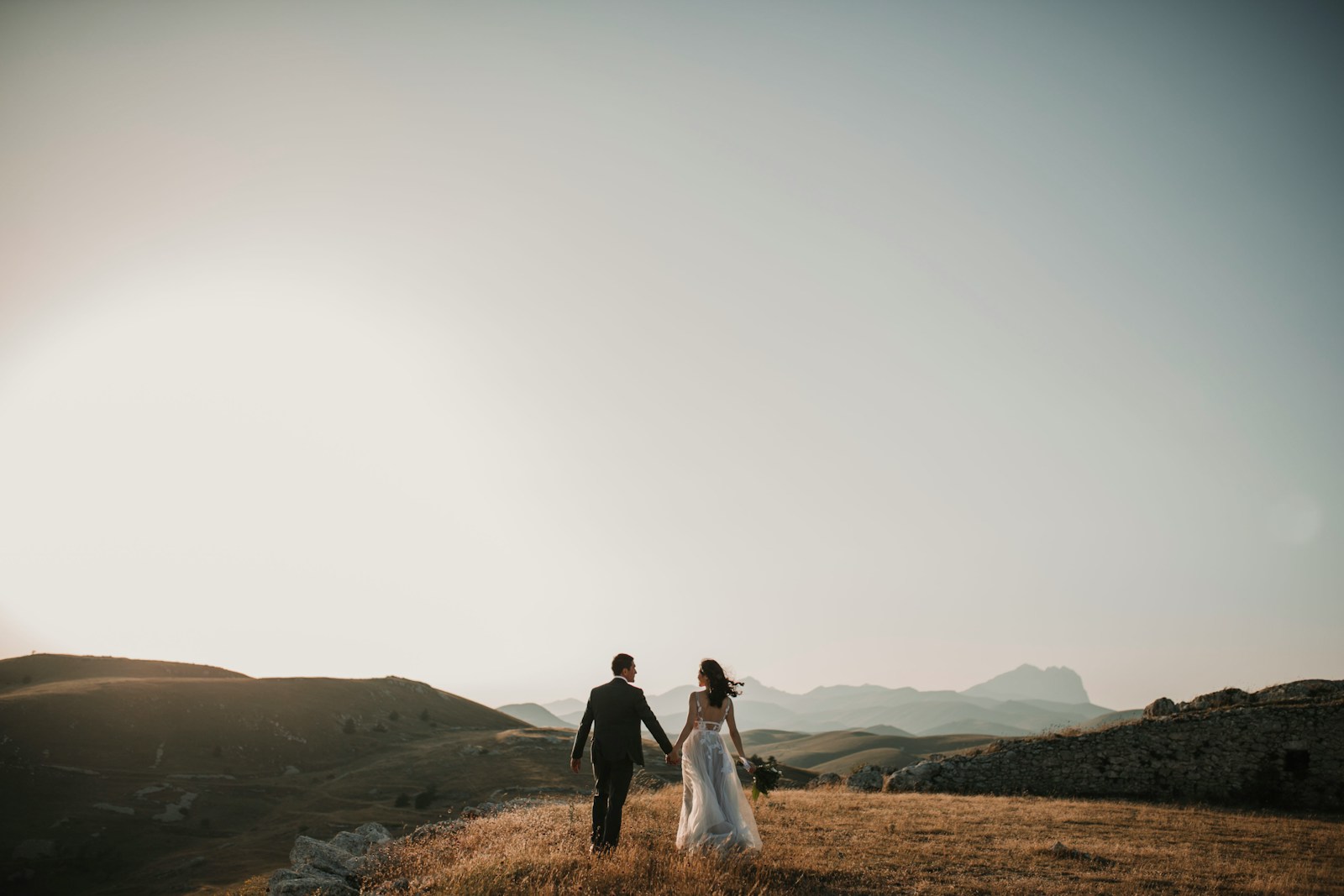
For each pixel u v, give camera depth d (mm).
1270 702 23031
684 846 9906
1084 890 9125
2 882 66812
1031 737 24828
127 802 86125
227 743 109750
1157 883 9727
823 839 12531
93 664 137750
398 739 131625
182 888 62812
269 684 135000
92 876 69750
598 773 10266
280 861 68875
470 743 117250
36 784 85750
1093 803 19281
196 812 86750
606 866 8852
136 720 106500
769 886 8906
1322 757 20719
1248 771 21328
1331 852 12406
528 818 12992
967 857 11102
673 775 64750
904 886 9250
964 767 23891
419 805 89312
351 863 11617
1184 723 22484
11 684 125375
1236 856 12000
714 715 10586
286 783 101562
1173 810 17703
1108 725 23719
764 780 10516
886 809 17094
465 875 9023
